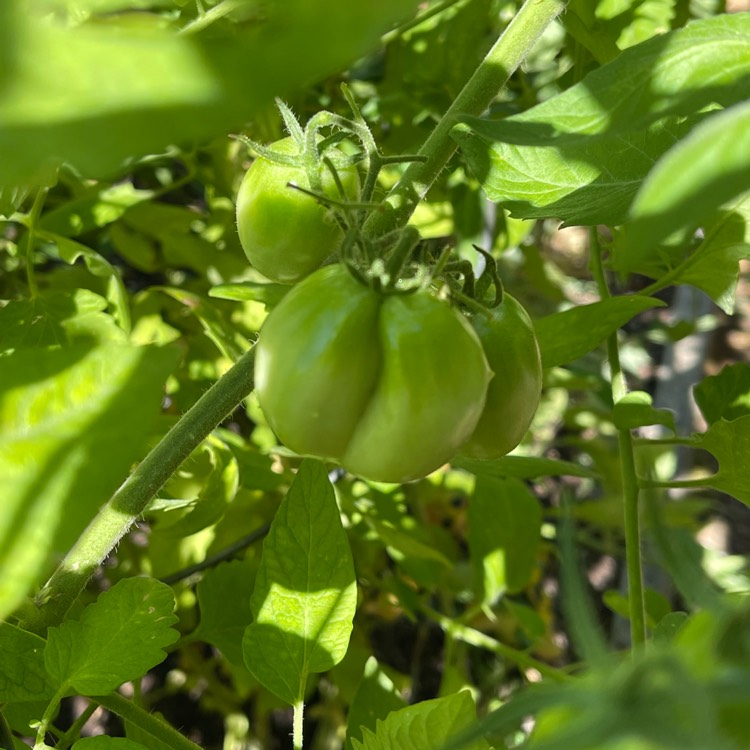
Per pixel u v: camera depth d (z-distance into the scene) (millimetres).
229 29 348
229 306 610
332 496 337
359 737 401
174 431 313
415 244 258
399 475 262
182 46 136
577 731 149
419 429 254
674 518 808
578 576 184
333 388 253
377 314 257
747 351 1230
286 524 336
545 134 250
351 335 253
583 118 253
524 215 336
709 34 254
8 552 173
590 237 444
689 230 379
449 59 561
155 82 136
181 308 619
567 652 886
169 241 613
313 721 797
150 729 333
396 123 594
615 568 981
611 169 331
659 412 382
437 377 251
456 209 603
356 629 730
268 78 134
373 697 408
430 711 296
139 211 602
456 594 724
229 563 441
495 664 801
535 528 575
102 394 178
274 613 336
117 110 137
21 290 613
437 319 255
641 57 252
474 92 314
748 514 1066
